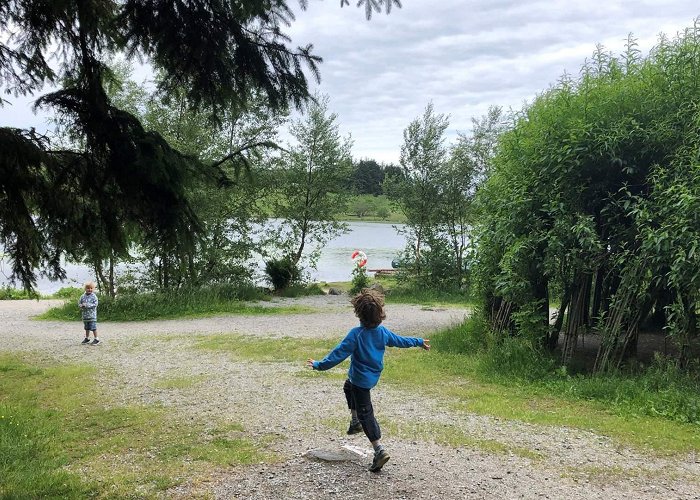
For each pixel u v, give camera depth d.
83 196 5.20
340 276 35.53
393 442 5.62
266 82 5.81
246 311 18.72
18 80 5.88
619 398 7.25
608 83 9.51
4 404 7.48
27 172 4.81
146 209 5.39
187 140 19.09
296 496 4.30
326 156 25.28
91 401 7.57
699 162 7.72
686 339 7.77
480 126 23.84
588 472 4.83
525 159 9.75
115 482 4.71
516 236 9.52
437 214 24.12
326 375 9.05
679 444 5.58
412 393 7.78
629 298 8.32
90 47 5.59
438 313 18.36
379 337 4.81
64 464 5.23
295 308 19.61
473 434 5.89
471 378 8.72
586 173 9.11
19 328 15.38
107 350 11.75
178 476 4.83
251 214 23.31
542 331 9.55
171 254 5.58
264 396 7.68
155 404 7.38
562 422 6.35
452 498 4.24
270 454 5.30
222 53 5.57
